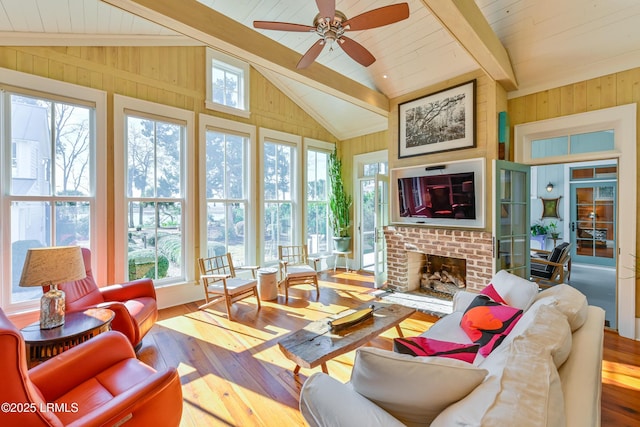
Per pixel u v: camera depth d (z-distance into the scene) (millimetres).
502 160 3236
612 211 6156
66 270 1945
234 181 4434
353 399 1063
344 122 5562
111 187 3309
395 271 4254
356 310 2443
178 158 3859
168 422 1375
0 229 2699
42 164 2920
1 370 967
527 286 2041
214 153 4215
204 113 4062
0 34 2641
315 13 3219
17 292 2787
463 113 3496
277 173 5027
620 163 2873
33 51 2842
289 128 5137
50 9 2557
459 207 3506
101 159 3223
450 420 830
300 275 4035
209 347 2658
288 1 3150
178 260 3861
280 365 2365
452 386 951
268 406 1895
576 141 3170
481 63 2891
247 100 4492
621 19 2568
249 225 4551
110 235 3303
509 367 962
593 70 2984
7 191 2738
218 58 4172
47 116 2947
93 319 2049
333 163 5754
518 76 3381
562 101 3195
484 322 1864
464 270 3988
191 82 3932
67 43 3020
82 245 3141
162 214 3723
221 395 2000
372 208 5730
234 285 3475
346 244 5617
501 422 729
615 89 2879
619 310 2900
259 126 4699
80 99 3086
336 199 5676
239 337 2861
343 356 2498
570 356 1239
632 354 2514
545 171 7059
